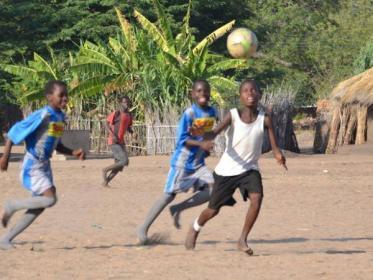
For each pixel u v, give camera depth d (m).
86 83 73.19
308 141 110.50
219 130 21.95
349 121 80.44
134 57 74.88
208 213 22.66
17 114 103.56
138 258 21.62
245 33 27.47
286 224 28.88
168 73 72.88
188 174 23.78
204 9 106.94
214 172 22.44
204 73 74.94
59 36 97.75
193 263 20.78
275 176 47.91
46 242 24.66
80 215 31.22
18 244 24.16
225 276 19.02
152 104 72.00
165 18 76.06
